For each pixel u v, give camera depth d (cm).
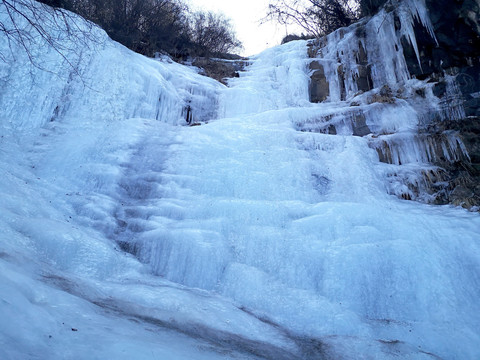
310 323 460
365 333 448
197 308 423
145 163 826
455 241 595
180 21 1706
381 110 1006
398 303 514
